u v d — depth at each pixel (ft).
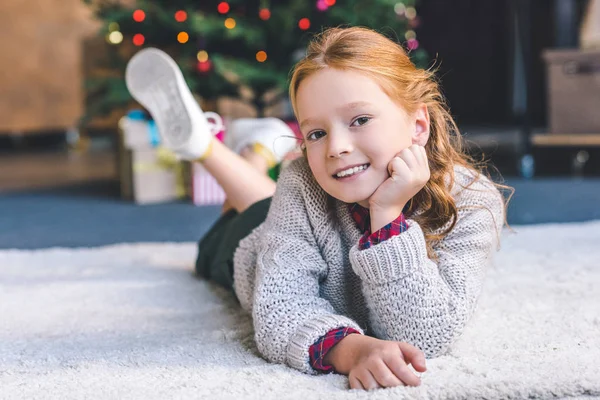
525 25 9.48
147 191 8.34
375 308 2.75
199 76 8.25
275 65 8.34
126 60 8.75
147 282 4.33
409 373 2.39
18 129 14.52
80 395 2.46
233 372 2.65
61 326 3.43
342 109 2.65
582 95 8.75
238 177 4.07
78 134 15.08
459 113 16.20
